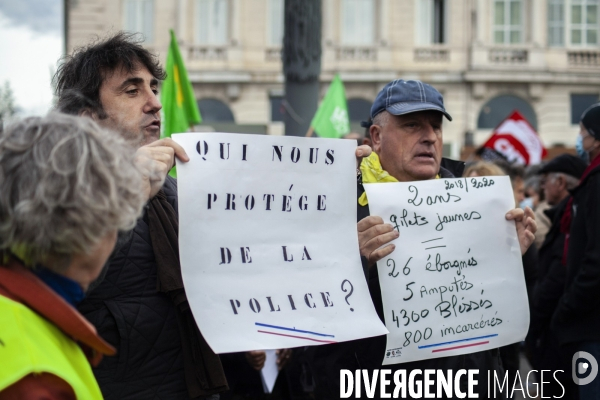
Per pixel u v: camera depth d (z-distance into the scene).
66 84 2.19
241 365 3.36
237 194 2.02
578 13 23.45
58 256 1.28
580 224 3.30
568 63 23.30
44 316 1.26
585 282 3.13
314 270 2.09
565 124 23.25
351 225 2.17
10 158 1.23
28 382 1.18
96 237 1.25
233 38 23.09
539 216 5.52
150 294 1.92
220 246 1.99
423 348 2.36
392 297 2.34
